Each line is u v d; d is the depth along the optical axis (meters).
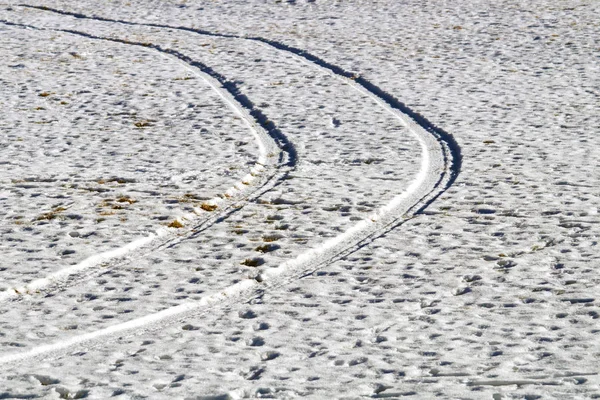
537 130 47.94
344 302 26.89
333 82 60.38
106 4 90.25
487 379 21.27
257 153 44.66
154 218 35.09
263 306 26.81
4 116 52.12
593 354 22.56
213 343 24.25
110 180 40.19
